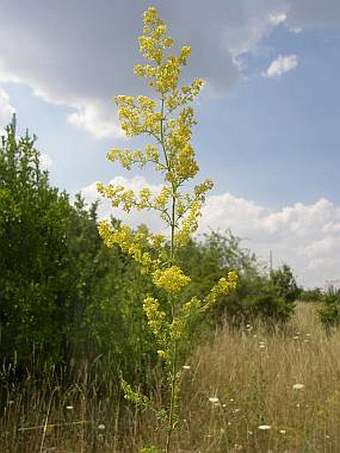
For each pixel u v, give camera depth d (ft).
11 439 19.86
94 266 25.77
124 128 14.01
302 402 22.94
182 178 13.66
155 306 13.55
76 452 19.65
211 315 41.06
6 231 24.02
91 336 24.72
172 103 13.93
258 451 19.75
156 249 13.83
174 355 13.34
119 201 13.84
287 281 50.31
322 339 33.32
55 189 25.89
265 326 39.68
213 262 47.55
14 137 25.35
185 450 19.80
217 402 22.39
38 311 23.35
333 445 19.63
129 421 21.26
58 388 21.30
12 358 23.15
